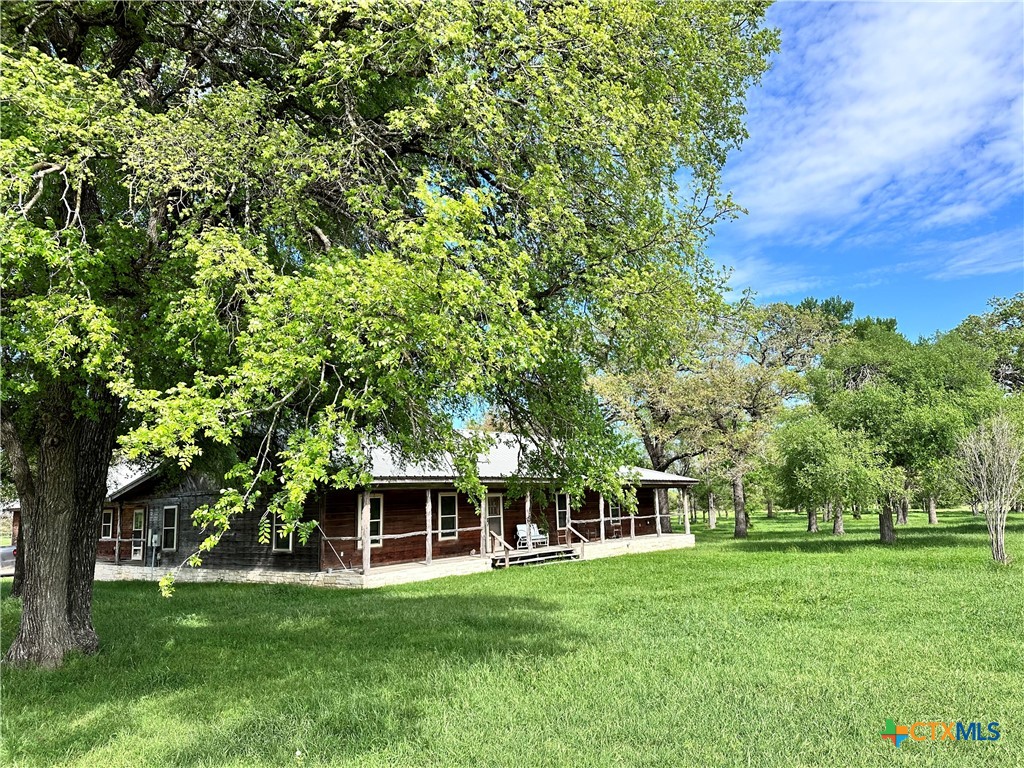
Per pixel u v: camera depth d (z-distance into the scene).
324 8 6.81
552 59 7.05
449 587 17.17
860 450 24.92
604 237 7.80
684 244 8.27
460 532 23.66
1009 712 6.03
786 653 8.34
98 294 6.85
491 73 7.19
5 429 8.95
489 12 6.51
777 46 11.78
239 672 8.34
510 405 8.50
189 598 16.44
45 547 8.83
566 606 13.09
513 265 5.94
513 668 7.99
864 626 9.97
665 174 8.98
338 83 6.86
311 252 7.29
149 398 4.93
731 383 30.41
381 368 5.51
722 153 11.25
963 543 25.17
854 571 17.20
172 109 6.69
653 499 34.25
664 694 6.76
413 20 6.38
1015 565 17.12
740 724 5.85
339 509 20.14
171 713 6.77
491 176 7.90
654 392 30.70
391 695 7.05
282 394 5.78
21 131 5.70
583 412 8.43
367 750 5.54
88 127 5.93
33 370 7.36
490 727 5.97
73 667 8.45
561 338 7.88
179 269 7.07
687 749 5.32
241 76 8.65
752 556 23.20
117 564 25.41
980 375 28.45
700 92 10.07
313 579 18.95
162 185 6.21
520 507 26.22
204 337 6.68
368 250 7.62
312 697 7.08
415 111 6.80
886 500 25.77
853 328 43.12
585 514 29.47
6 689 7.58
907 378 28.66
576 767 5.04
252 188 7.08
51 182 6.56
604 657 8.40
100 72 7.01
